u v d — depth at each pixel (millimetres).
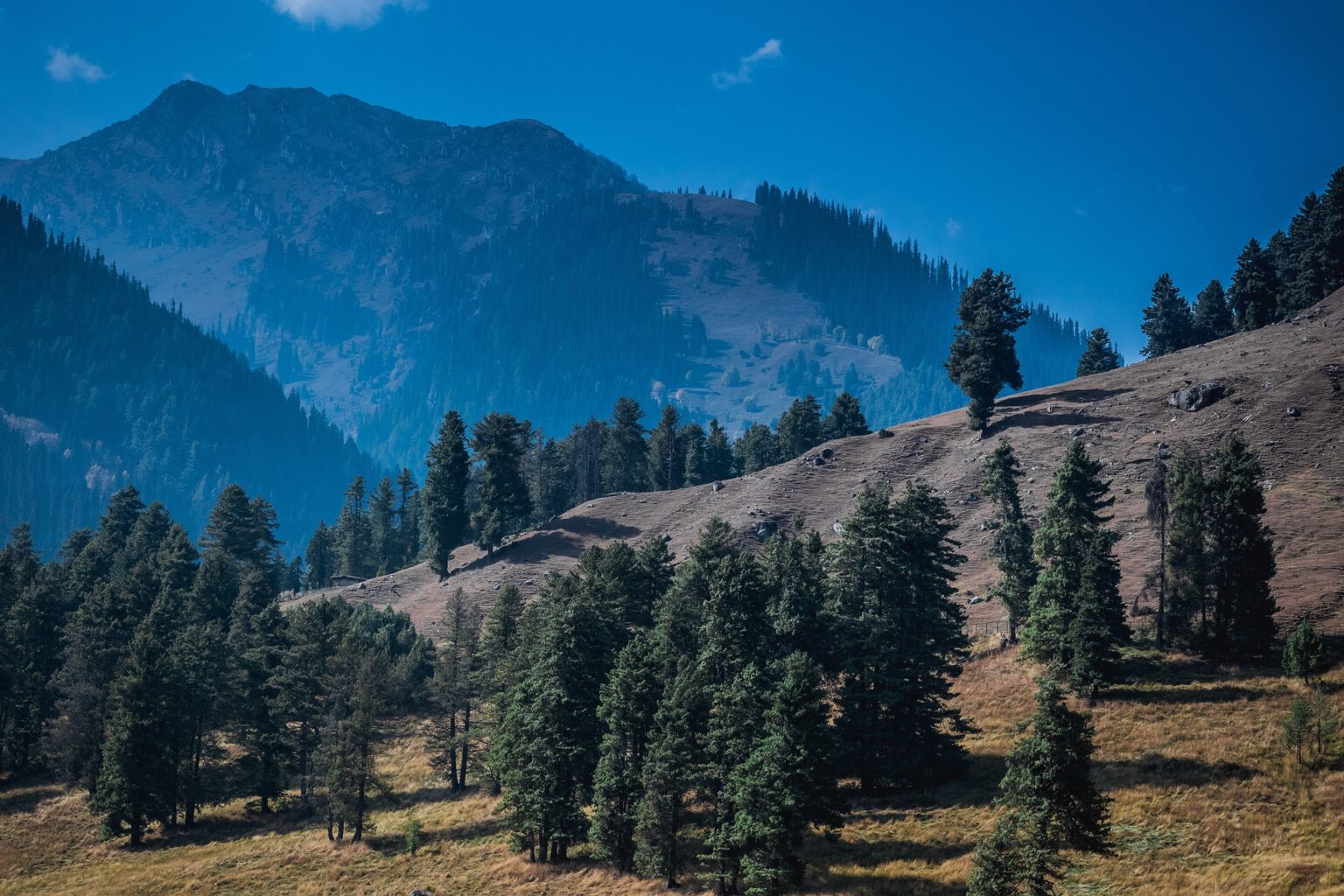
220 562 108625
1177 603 63969
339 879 58219
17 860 67125
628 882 51719
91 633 82062
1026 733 57156
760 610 57000
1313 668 55375
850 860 48031
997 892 37812
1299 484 88500
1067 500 66812
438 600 118312
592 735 57156
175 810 71250
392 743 81000
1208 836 43219
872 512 59500
